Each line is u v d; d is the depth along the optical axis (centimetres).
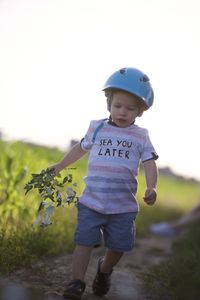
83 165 1234
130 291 449
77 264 400
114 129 418
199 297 431
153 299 436
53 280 439
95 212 405
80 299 393
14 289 394
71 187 413
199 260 546
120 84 409
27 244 492
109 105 425
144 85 414
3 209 582
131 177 412
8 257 445
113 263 419
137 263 605
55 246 537
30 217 601
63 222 634
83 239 401
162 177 1966
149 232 947
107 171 408
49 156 1037
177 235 936
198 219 952
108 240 411
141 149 417
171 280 467
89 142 421
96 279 423
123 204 408
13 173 643
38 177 412
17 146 909
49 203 413
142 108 421
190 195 1634
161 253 716
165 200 1333
